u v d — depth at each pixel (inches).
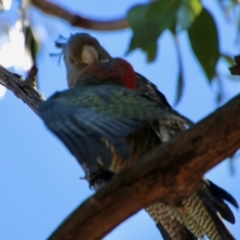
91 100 288.8
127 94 296.5
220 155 281.4
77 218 283.6
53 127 257.4
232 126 277.3
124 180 281.7
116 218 285.7
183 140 278.7
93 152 239.1
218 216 323.3
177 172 281.1
